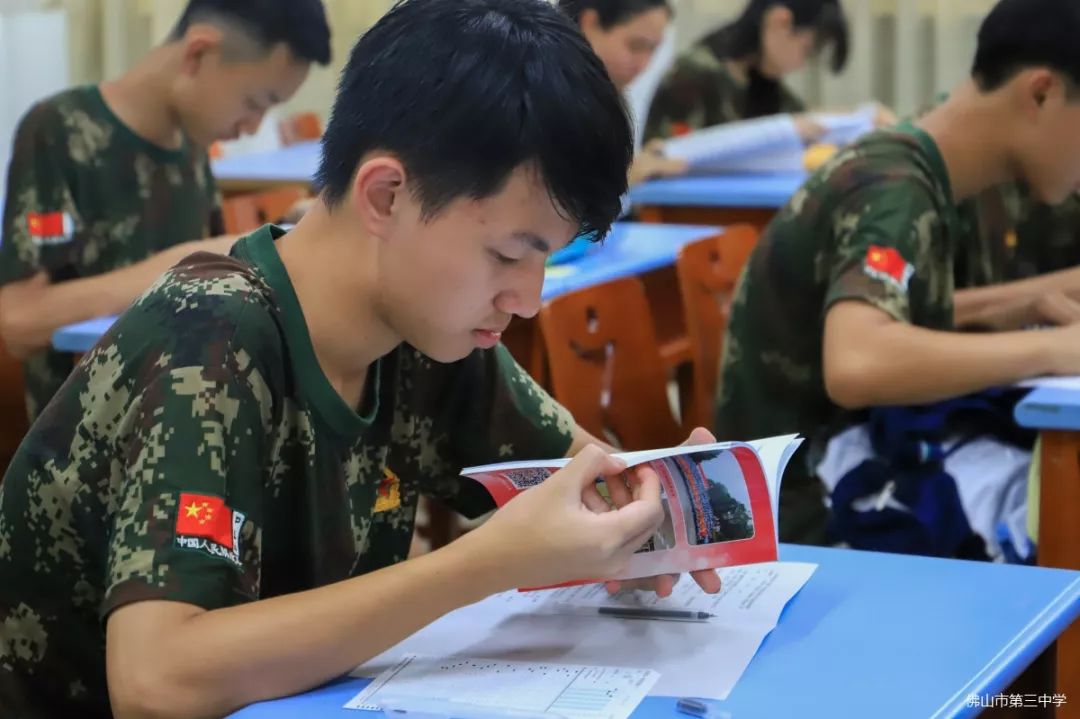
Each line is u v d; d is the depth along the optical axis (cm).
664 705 99
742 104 442
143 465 107
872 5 508
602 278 271
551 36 109
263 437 113
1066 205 243
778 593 122
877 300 190
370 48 112
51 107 249
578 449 145
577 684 104
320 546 123
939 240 202
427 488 145
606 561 108
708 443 128
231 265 118
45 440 117
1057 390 176
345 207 115
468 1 110
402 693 104
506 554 107
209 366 109
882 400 189
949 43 493
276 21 240
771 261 209
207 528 105
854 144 207
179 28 250
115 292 236
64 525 116
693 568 118
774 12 431
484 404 142
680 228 332
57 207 245
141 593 102
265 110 252
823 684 102
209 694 101
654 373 239
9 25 468
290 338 117
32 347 240
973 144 202
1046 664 126
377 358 125
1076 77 192
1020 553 186
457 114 105
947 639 110
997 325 224
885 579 125
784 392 212
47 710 122
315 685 105
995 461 192
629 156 111
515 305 111
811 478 209
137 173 255
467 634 117
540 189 106
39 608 120
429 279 110
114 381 112
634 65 351
